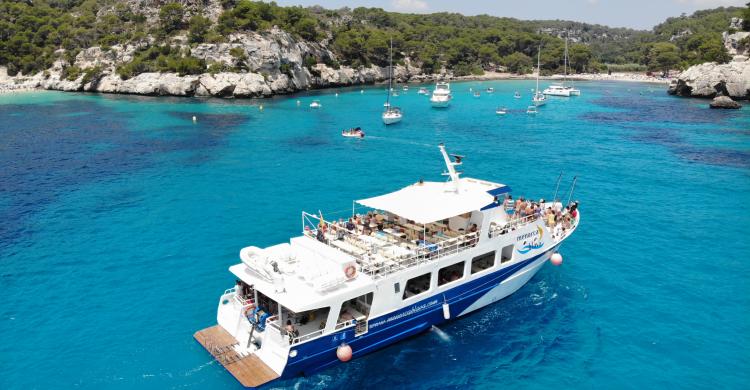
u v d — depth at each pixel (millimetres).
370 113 115750
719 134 87562
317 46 191125
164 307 29547
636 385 22938
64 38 183125
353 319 23562
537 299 30328
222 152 72500
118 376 23516
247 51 154625
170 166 63969
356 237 27875
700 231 41438
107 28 182875
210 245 38594
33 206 48062
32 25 187875
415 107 128500
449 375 23578
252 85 145000
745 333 26906
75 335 26797
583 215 45250
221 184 55688
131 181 56938
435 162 67250
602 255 36594
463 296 27438
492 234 27906
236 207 47656
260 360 22906
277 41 163250
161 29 171375
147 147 75562
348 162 66938
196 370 23891
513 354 25141
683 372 23812
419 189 29906
